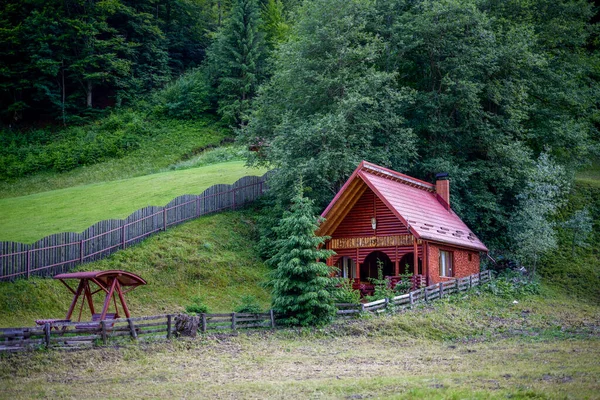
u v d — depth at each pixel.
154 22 94.25
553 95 46.91
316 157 38.78
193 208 40.59
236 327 24.72
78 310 28.52
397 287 31.36
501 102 45.44
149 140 74.75
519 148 42.59
